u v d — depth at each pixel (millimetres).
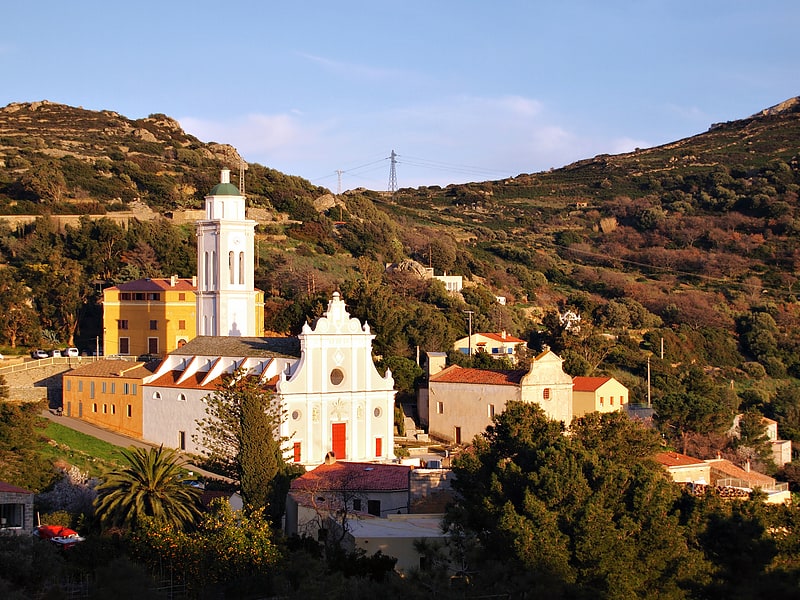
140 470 74500
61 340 147750
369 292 143250
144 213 194750
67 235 168875
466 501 65625
